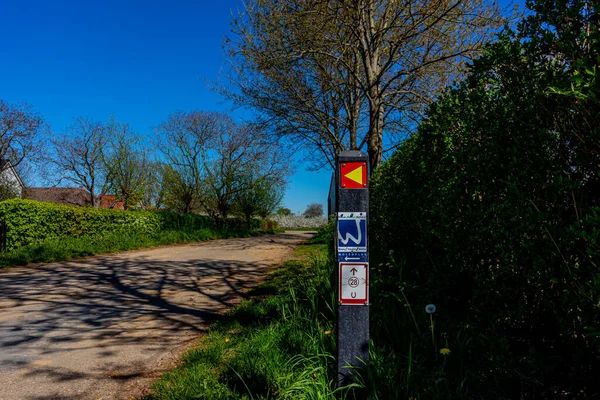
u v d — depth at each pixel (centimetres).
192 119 2691
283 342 350
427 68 880
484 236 271
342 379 249
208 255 1358
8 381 340
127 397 307
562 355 209
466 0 793
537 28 215
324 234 1841
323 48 889
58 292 723
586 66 161
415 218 446
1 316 558
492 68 258
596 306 170
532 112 213
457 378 254
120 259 1230
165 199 2786
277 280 782
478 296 273
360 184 248
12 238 1188
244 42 1037
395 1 757
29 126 2638
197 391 290
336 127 1359
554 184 187
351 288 249
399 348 305
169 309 589
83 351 414
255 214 3444
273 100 1234
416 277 411
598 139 172
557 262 196
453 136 322
